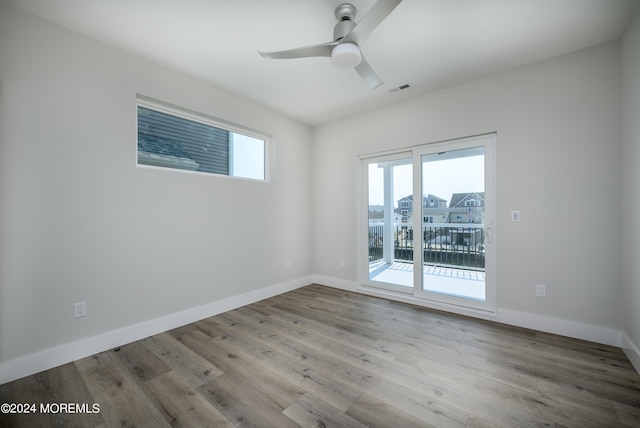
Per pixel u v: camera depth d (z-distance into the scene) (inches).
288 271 151.6
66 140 78.5
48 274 75.5
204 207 112.8
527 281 100.3
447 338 93.0
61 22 76.5
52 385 68.0
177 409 59.5
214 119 118.0
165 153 105.0
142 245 94.3
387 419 56.1
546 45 88.1
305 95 124.4
